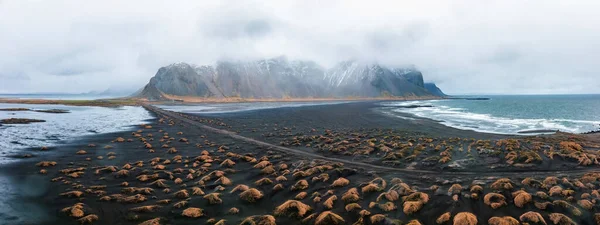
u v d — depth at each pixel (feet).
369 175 68.80
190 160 89.56
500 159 78.95
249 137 141.18
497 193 51.78
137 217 50.44
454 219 45.19
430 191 55.88
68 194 59.47
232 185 66.03
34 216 51.13
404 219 47.03
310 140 124.36
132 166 82.33
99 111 332.80
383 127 191.52
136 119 237.04
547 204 47.67
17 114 270.05
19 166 83.20
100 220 49.83
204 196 57.98
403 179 64.64
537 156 77.56
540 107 447.83
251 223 46.80
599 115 299.38
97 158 93.97
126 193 60.54
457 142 108.88
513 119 255.09
